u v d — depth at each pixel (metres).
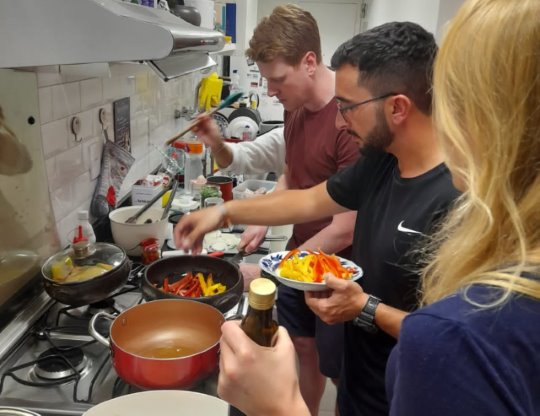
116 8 0.96
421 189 1.05
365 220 1.21
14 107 1.23
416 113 1.05
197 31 1.25
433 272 0.63
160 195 1.83
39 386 1.04
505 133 0.47
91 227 1.52
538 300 0.45
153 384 0.95
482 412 0.44
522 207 0.47
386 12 3.39
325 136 1.69
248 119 3.24
